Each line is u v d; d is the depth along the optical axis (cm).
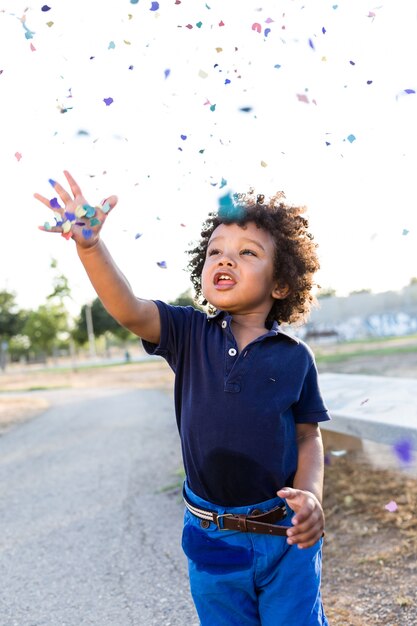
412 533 289
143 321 163
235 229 164
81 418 952
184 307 174
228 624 157
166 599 252
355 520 317
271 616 155
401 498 341
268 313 177
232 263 161
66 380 2458
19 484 492
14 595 270
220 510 156
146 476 471
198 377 160
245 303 162
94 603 254
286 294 177
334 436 449
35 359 5891
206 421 154
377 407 349
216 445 153
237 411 153
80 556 310
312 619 154
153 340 169
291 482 161
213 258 165
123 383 1892
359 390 436
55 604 257
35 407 1266
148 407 1012
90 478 486
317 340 2755
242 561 153
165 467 496
